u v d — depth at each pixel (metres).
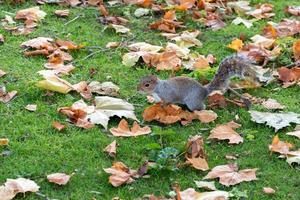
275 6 8.02
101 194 4.62
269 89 6.16
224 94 6.02
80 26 7.29
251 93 6.07
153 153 5.02
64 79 6.15
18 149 5.07
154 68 6.46
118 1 7.94
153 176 4.82
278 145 5.11
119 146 5.18
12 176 4.76
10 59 6.47
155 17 7.65
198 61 6.41
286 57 6.63
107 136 5.32
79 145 5.18
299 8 7.86
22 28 7.11
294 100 5.95
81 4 7.86
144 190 4.67
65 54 6.54
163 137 5.30
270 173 4.89
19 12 7.31
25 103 5.73
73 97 5.86
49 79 5.93
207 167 4.89
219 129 5.34
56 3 7.79
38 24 7.25
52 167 4.89
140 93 5.75
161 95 5.62
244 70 5.73
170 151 4.95
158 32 7.26
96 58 6.62
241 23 7.50
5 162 4.91
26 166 4.88
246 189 4.70
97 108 5.59
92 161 4.99
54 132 5.34
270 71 6.37
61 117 5.55
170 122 5.49
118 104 5.62
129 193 4.63
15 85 5.98
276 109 5.79
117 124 5.52
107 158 5.04
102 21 7.42
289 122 5.49
